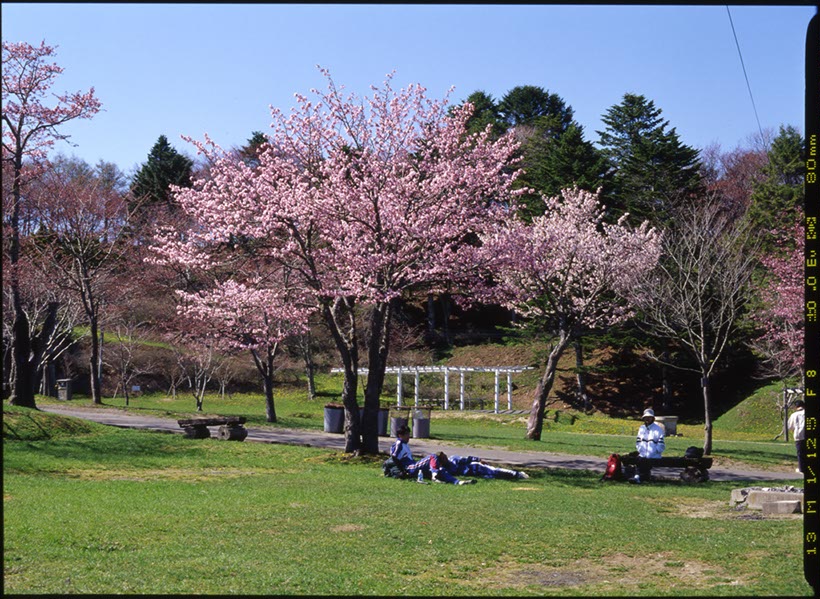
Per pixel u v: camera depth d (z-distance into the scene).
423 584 8.41
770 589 7.79
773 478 21.81
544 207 52.31
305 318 24.61
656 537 11.00
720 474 22.84
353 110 23.30
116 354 50.00
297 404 55.00
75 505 13.50
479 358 64.06
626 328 49.12
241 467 21.09
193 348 47.19
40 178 37.19
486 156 25.00
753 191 54.75
